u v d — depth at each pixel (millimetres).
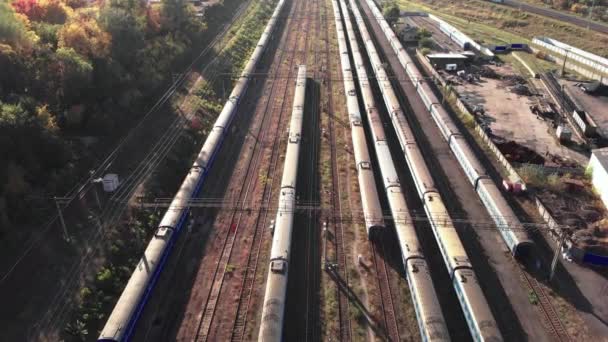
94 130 70438
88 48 76375
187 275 52094
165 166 68250
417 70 106062
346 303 48594
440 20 157375
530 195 64812
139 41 87562
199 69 103125
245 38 130875
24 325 43844
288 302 48750
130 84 80375
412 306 48188
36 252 50781
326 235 57562
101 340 40500
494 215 58781
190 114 83562
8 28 67438
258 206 63219
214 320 46719
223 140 77562
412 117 88938
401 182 68812
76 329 43719
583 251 53281
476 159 69188
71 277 48906
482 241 57062
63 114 68750
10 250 50531
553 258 54281
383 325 46094
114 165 65938
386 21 152125
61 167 60969
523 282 51094
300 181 68938
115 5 96812
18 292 46688
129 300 44719
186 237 57375
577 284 50938
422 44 130000
